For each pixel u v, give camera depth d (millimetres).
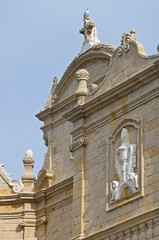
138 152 48062
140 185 47219
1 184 60406
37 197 58812
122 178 48656
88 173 51375
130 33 52531
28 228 58719
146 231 45844
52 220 57406
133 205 47406
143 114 48375
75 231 50844
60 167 58469
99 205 49844
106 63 56688
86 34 59500
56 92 60594
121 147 48938
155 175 46562
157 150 46844
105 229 48219
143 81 48656
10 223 59312
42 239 57750
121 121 49719
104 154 50500
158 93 47625
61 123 59750
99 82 56844
